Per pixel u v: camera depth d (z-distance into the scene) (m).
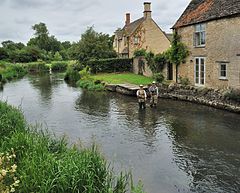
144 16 44.97
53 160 7.07
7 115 11.73
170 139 13.17
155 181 8.93
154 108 20.17
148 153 11.40
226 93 18.55
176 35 26.27
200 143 12.48
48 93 29.75
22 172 6.61
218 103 19.16
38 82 41.94
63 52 101.19
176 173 9.50
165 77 29.95
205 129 14.55
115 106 21.55
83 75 40.44
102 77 37.19
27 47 93.19
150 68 34.19
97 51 46.69
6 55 79.38
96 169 7.13
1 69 51.50
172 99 23.64
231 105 18.12
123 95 27.05
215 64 21.75
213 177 9.17
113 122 16.59
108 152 11.58
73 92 30.25
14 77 50.81
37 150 8.03
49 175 6.45
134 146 12.28
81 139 13.41
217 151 11.47
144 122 16.38
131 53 48.00
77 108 21.17
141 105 20.30
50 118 17.98
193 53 24.31
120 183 7.27
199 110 19.00
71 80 42.81
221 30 20.86
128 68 43.16
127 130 14.83
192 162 10.41
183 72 25.91
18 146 8.14
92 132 14.57
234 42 19.62
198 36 23.86
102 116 18.27
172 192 8.26
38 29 117.94
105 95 27.44
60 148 9.03
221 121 15.95
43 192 6.11
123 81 32.22
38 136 9.53
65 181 6.32
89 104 22.75
